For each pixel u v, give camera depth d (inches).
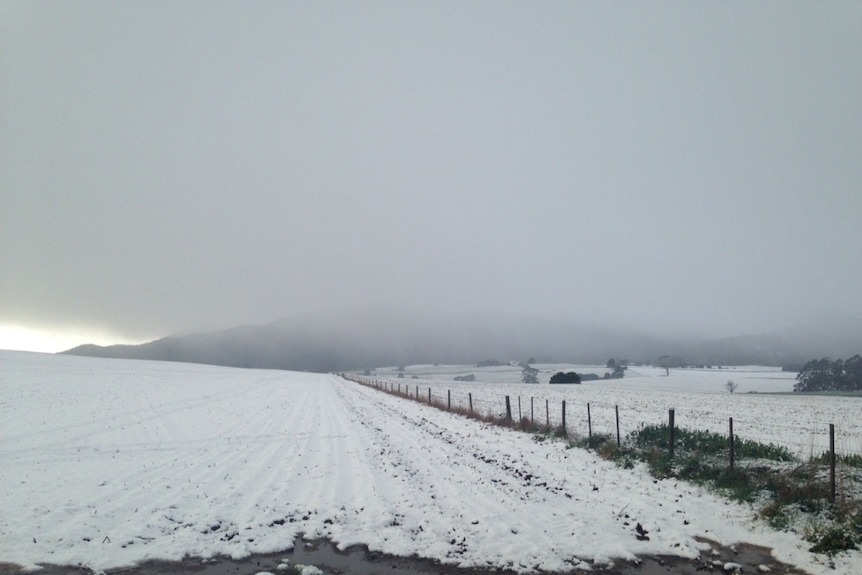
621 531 382.0
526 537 367.9
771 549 350.0
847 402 1814.7
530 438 778.2
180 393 1647.4
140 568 308.5
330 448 723.4
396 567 320.2
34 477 505.4
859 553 329.7
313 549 347.6
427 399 1614.2
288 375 4889.3
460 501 451.2
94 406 1130.0
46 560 311.7
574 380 4030.5
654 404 1565.0
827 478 450.0
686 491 475.5
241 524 384.8
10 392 1312.7
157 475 526.6
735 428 934.4
